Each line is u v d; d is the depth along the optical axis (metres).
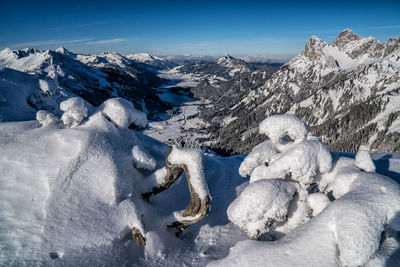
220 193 12.02
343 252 4.73
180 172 8.12
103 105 9.31
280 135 7.72
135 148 8.52
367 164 7.31
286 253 5.17
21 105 12.37
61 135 8.27
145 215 7.97
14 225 6.21
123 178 7.86
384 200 5.36
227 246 8.02
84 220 6.75
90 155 7.75
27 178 7.05
